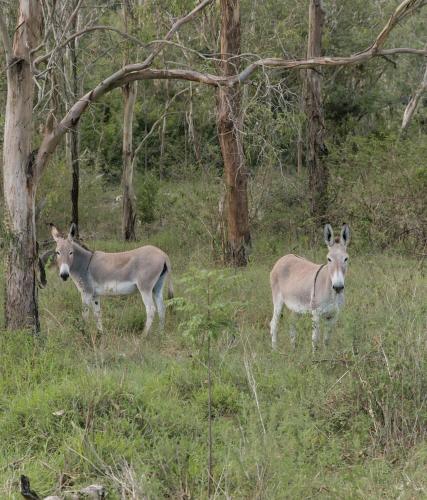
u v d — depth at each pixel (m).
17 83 11.86
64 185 23.64
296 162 29.83
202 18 22.34
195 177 26.06
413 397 8.66
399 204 19.19
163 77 12.32
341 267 11.05
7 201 12.03
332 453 7.89
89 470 7.73
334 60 12.00
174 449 7.96
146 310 13.73
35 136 20.73
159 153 32.94
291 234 21.06
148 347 12.16
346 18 32.22
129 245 21.55
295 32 25.20
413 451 7.90
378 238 18.69
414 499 6.90
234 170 18.42
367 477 7.41
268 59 12.33
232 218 18.69
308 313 11.45
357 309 10.79
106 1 22.48
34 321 12.23
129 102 22.59
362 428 8.41
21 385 9.91
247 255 18.81
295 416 8.61
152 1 19.06
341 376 9.55
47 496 7.12
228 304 7.71
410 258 17.59
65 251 13.53
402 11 11.70
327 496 7.14
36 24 11.95
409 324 9.66
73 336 12.19
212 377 10.11
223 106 17.97
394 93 39.00
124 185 23.05
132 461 7.77
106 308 14.67
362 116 33.41
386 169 20.62
